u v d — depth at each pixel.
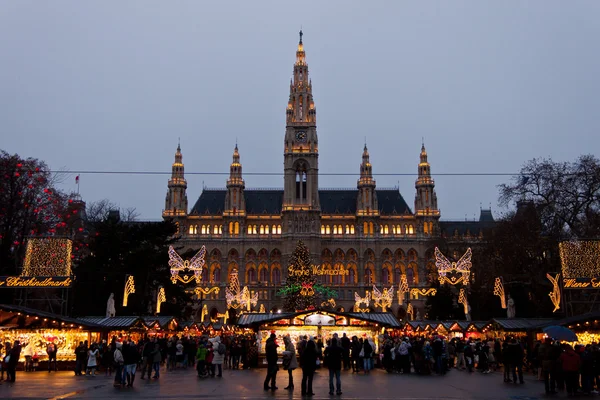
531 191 75.62
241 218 167.38
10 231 69.81
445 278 69.94
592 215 70.50
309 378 29.20
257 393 29.91
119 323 53.47
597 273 53.16
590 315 42.09
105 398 27.64
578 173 71.06
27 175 71.19
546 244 72.69
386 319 56.62
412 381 37.22
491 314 90.69
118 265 77.94
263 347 54.03
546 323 48.38
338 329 55.06
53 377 40.03
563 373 30.53
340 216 169.62
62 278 52.41
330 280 164.38
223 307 161.12
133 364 33.66
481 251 97.25
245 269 165.25
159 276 83.88
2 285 52.09
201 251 66.44
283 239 164.00
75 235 92.44
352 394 29.66
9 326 46.59
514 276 75.19
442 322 66.00
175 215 167.25
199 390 31.44
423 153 172.75
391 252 165.88
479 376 41.84
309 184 167.75
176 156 171.88
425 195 168.62
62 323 46.56
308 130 171.50
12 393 30.02
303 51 179.62
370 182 169.62
